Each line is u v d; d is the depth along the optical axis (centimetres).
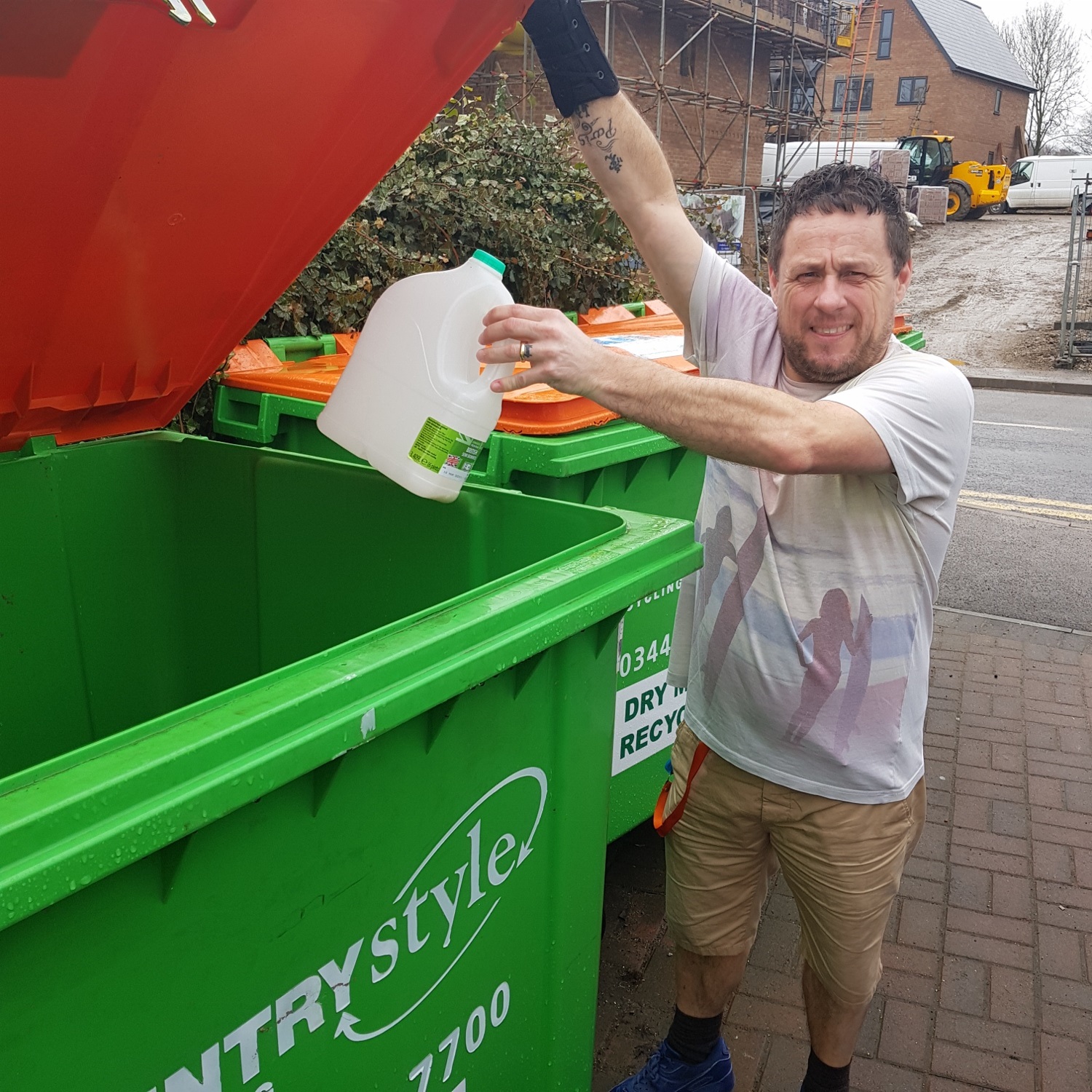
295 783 111
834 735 179
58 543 210
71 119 131
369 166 175
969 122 4031
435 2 141
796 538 175
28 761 210
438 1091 148
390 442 160
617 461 230
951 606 569
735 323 190
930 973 280
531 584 141
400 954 133
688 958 207
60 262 160
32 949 90
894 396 158
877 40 3950
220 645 231
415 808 130
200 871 103
